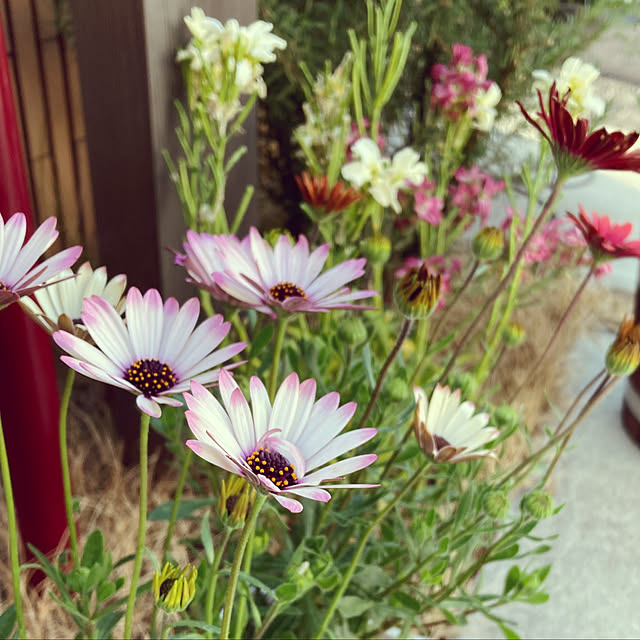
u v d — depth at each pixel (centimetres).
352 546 43
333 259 50
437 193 60
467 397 41
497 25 72
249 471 20
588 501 64
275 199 87
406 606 40
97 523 53
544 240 60
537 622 53
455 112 56
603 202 109
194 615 39
